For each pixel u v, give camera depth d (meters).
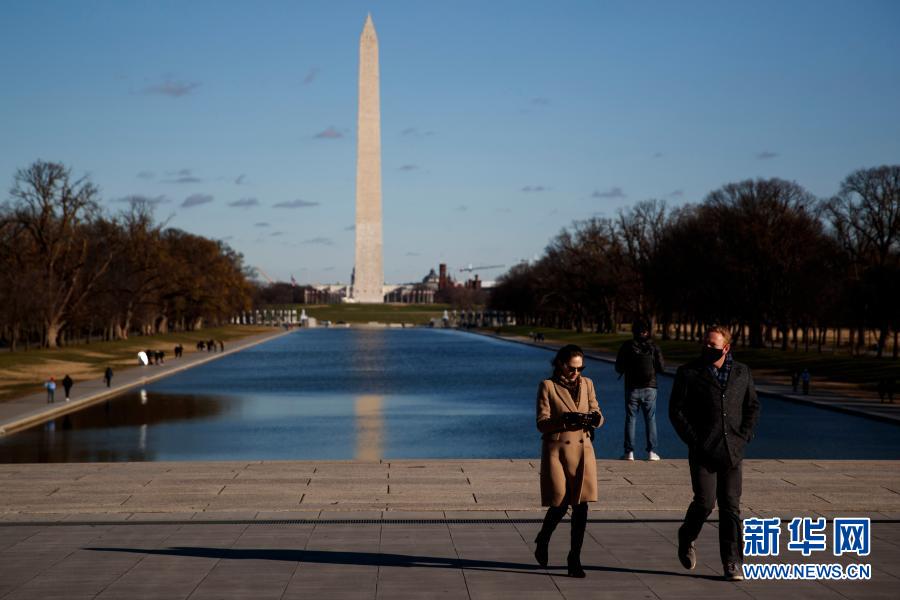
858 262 113.38
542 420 14.65
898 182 111.19
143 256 148.75
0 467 24.38
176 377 88.38
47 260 119.06
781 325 120.12
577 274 176.62
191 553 15.75
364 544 16.34
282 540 16.64
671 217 158.75
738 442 14.09
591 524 17.86
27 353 108.50
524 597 13.25
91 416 54.25
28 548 16.11
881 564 14.98
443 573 14.51
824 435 42.56
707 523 17.91
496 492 21.00
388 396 68.69
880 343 103.94
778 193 117.50
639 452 38.06
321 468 24.28
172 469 24.11
